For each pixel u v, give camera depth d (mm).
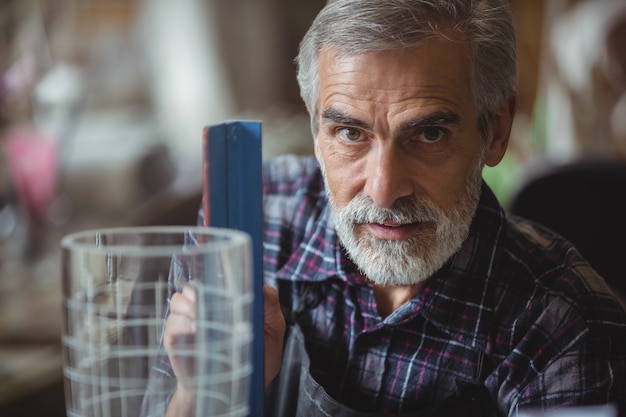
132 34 3646
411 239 1012
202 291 683
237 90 4094
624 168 1731
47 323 1801
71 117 2514
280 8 4352
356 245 1036
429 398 1087
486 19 990
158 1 3756
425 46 947
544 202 1780
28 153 2234
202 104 3877
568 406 1035
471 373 1076
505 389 1068
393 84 950
